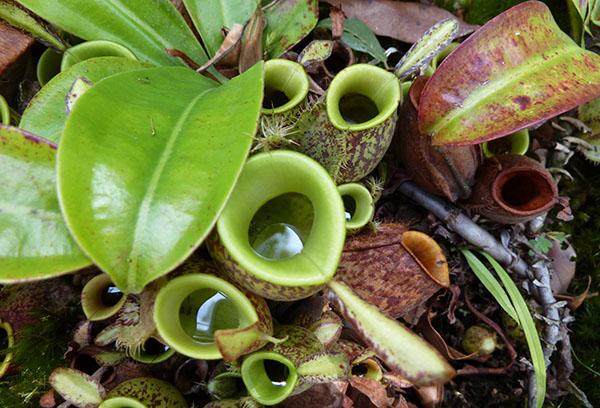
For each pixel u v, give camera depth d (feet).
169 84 0.71
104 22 0.84
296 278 0.57
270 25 0.91
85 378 0.71
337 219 0.59
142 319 0.64
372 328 0.58
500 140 0.94
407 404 0.88
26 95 0.90
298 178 0.61
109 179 0.56
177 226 0.56
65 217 0.53
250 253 0.59
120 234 0.55
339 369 0.64
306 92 0.72
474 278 0.99
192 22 0.95
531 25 0.75
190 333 0.67
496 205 0.83
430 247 0.76
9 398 0.81
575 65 0.74
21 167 0.59
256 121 0.60
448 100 0.73
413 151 0.81
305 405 0.72
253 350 0.61
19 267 0.57
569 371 0.98
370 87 0.74
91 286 0.73
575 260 1.02
